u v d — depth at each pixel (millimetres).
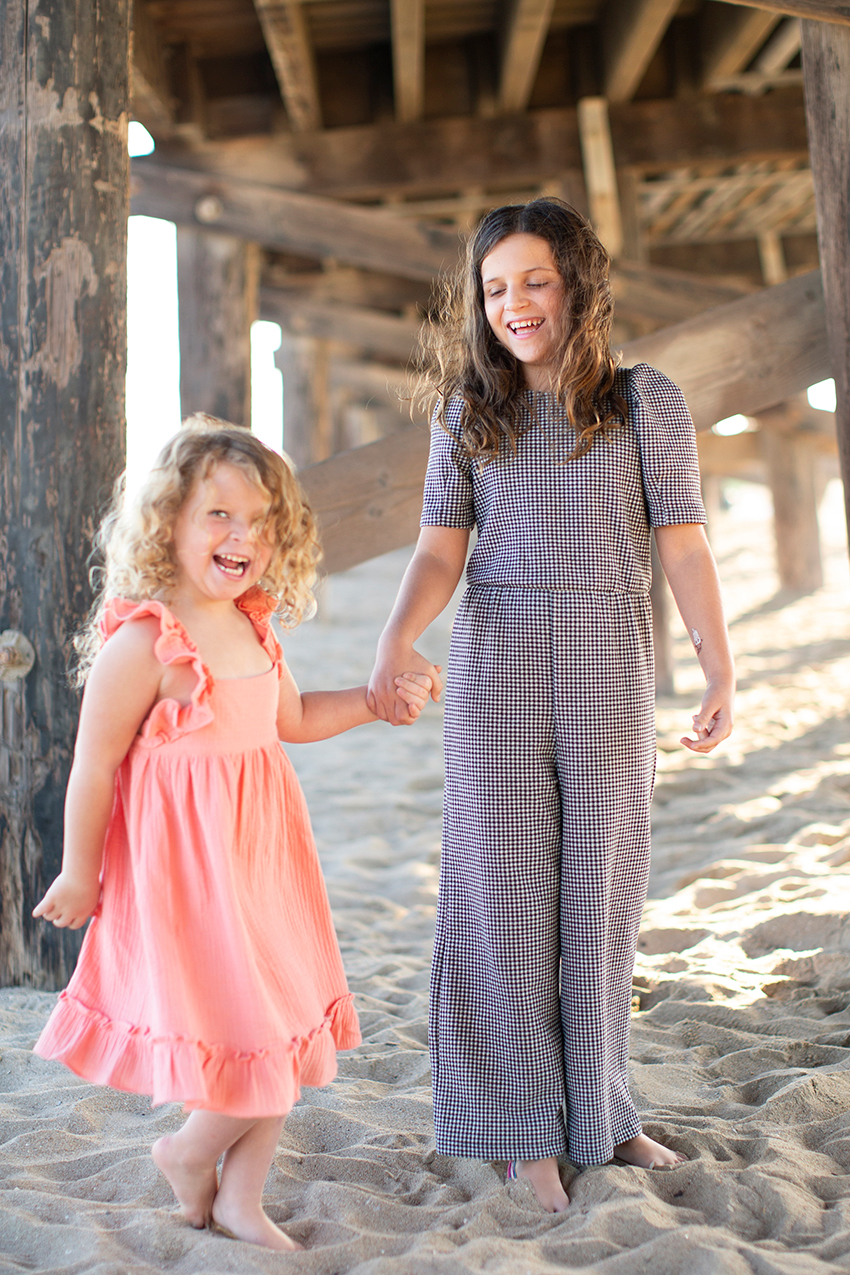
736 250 9273
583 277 1737
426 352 1989
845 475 3156
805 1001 2529
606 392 1773
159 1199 1684
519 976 1720
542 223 1734
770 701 6523
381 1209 1655
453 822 1786
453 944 1786
